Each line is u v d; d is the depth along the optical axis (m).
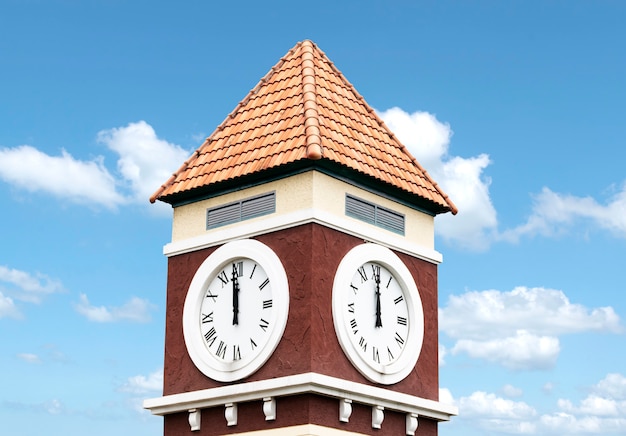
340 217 24.36
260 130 26.00
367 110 27.62
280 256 24.08
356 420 23.80
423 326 25.83
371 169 25.33
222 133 27.02
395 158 26.75
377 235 25.17
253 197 25.06
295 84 26.56
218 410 24.31
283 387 22.91
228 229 25.14
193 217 26.14
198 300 25.17
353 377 23.86
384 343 24.81
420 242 26.58
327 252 23.94
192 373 24.89
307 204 23.97
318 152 23.73
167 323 25.78
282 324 23.52
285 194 24.45
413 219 26.58
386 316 25.05
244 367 23.86
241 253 24.62
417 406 24.92
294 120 25.31
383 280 25.25
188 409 24.62
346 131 25.80
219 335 24.67
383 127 27.48
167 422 25.23
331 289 23.86
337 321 23.67
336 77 27.62
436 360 26.08
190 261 25.78
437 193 27.17
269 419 23.28
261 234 24.53
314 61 27.25
